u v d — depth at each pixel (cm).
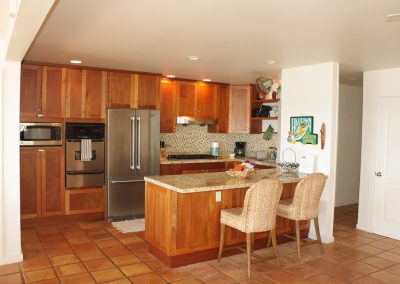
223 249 373
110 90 521
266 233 416
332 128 439
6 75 349
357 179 690
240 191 386
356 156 683
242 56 410
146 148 549
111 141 522
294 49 370
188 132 677
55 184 493
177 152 666
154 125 554
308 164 459
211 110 651
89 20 283
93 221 521
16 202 359
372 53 380
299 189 375
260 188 329
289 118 493
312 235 461
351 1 229
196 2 238
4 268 345
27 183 476
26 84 468
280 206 392
